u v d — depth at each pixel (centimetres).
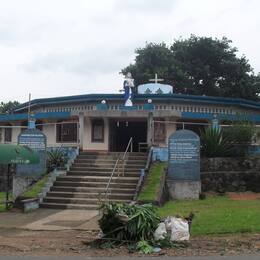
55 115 2978
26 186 2291
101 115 2647
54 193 2098
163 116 2614
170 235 1225
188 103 2958
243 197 2234
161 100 2920
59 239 1358
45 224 1633
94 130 2794
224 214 1641
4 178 2662
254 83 4991
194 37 5122
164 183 2100
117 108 2911
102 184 2152
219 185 2325
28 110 3222
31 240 1345
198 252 1137
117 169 2277
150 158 2328
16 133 3378
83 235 1422
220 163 2353
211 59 5025
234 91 4925
